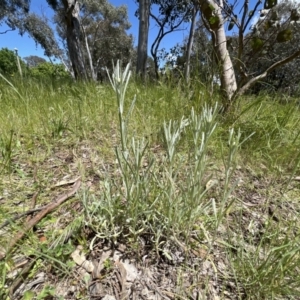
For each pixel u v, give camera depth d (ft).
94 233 2.58
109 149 4.42
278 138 4.43
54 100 6.77
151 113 5.51
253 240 2.65
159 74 7.64
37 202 3.08
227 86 5.57
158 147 4.44
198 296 2.09
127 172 2.34
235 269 2.27
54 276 2.13
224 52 5.51
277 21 4.64
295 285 2.02
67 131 5.38
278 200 3.37
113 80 2.06
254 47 4.78
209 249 2.32
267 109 5.43
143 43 23.30
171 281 2.20
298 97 5.38
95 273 2.21
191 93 5.53
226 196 2.24
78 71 21.02
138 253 2.39
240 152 4.21
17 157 4.23
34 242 2.30
